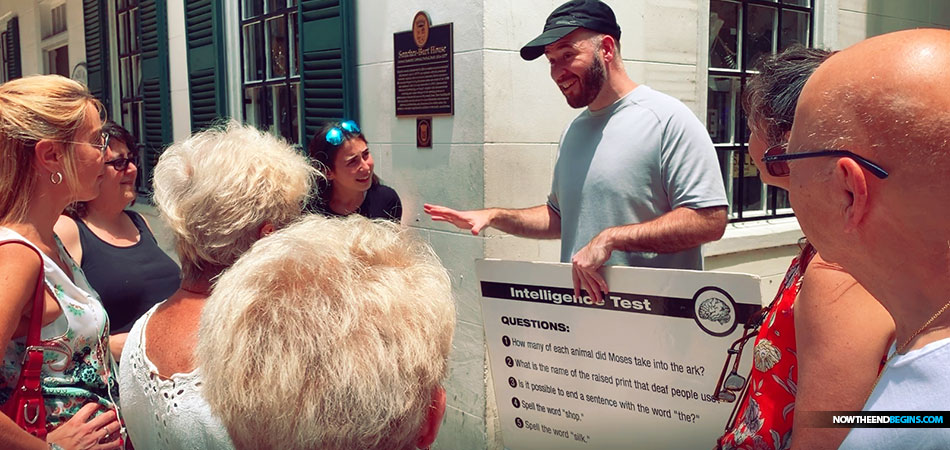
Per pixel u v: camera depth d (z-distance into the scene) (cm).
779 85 128
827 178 83
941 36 80
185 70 512
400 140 337
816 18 404
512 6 291
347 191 308
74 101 156
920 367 77
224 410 87
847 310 103
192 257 133
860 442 80
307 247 93
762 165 134
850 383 100
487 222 242
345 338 83
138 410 122
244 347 85
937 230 76
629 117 225
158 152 542
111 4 615
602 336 175
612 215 225
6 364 146
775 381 120
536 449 194
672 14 334
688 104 348
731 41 375
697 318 157
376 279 91
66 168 153
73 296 156
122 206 240
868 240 82
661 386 167
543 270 183
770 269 388
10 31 832
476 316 308
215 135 142
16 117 147
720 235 210
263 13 436
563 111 312
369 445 84
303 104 393
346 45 356
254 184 130
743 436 126
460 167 304
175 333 123
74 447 146
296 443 83
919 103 75
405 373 85
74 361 156
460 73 298
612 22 229
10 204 150
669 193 216
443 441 338
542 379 188
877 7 426
